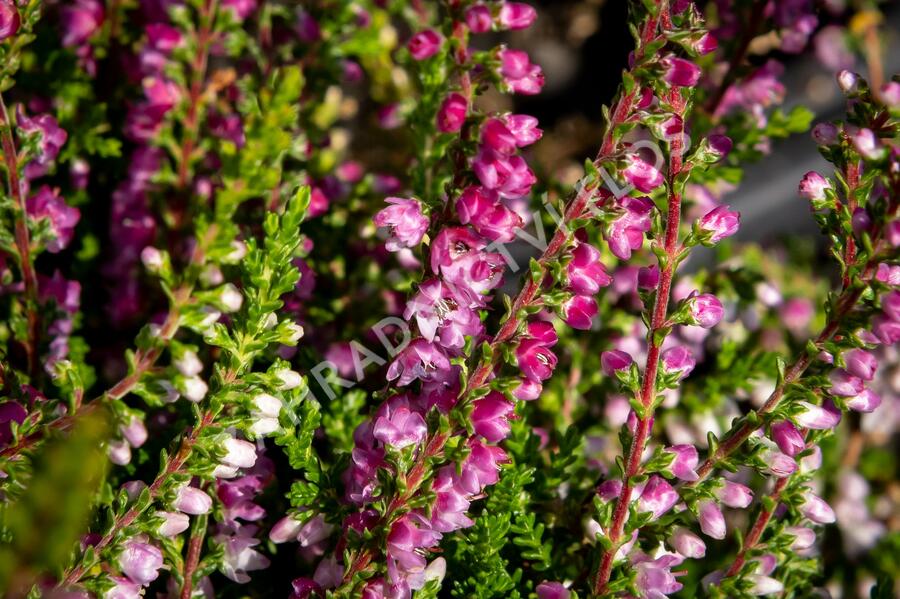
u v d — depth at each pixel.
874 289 0.22
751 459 0.23
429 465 0.22
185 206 0.28
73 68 0.29
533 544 0.25
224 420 0.22
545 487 0.26
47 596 0.22
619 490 0.24
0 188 0.25
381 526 0.22
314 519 0.24
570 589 0.25
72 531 0.20
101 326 0.29
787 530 0.25
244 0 0.29
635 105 0.22
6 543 0.22
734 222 0.22
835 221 0.23
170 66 0.28
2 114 0.24
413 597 0.23
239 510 0.24
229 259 0.22
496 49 0.22
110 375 0.28
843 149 0.23
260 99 0.22
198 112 0.28
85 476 0.20
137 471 0.26
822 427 0.23
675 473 0.23
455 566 0.25
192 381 0.22
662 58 0.21
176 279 0.22
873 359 0.23
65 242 0.26
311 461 0.24
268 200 0.27
